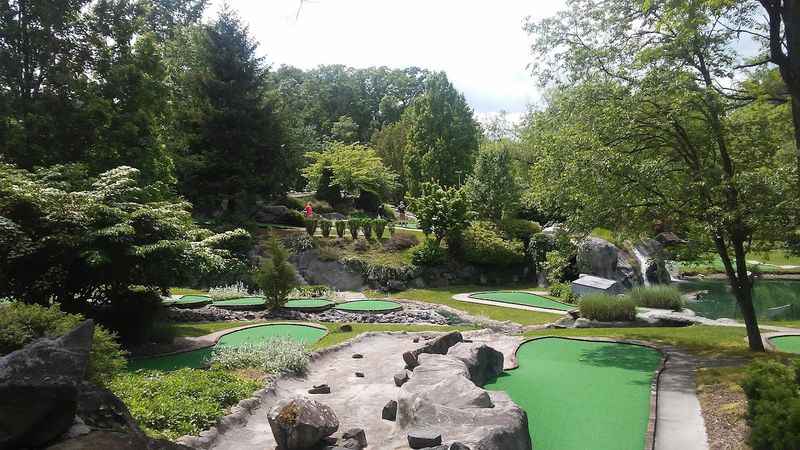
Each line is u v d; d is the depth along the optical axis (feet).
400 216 141.69
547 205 47.50
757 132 39.88
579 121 42.98
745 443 21.40
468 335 49.80
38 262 40.88
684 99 37.78
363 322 62.59
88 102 60.54
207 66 102.89
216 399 25.34
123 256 42.19
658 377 32.99
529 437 21.40
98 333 22.39
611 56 42.32
